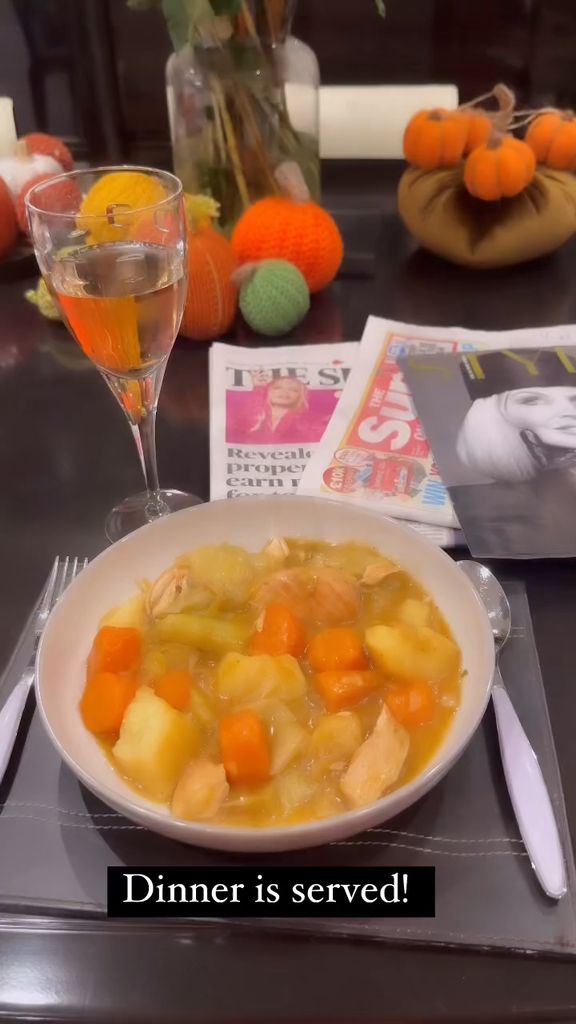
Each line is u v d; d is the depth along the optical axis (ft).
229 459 2.58
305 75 3.31
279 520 2.06
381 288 3.51
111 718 1.61
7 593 2.16
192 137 3.36
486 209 3.43
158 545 2.00
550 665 1.90
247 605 1.88
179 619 1.79
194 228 3.02
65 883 1.48
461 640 1.76
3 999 1.35
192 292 3.04
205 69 3.17
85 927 1.43
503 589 2.07
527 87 6.12
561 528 2.22
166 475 2.57
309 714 1.64
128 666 1.74
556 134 3.48
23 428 2.81
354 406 2.79
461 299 3.41
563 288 3.46
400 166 4.49
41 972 1.38
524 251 3.46
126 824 1.56
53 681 1.67
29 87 6.10
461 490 2.38
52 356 3.15
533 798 1.54
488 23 5.98
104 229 2.35
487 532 2.22
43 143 3.95
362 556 1.96
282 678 1.64
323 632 1.76
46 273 2.29
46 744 1.71
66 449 2.70
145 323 2.26
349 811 1.41
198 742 1.59
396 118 4.78
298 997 1.34
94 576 1.89
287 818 1.45
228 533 2.05
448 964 1.37
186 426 2.78
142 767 1.52
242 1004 1.34
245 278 3.13
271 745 1.55
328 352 3.10
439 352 3.05
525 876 1.46
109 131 5.91
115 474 2.59
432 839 1.52
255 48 3.15
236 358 3.07
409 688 1.64
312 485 2.46
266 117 3.29
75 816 1.58
